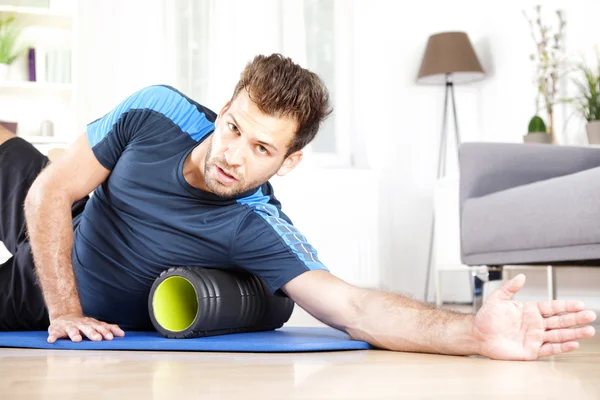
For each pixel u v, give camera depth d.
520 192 2.73
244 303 1.86
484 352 1.43
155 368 1.29
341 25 5.11
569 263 2.77
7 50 4.43
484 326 1.42
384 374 1.21
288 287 1.74
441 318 1.51
